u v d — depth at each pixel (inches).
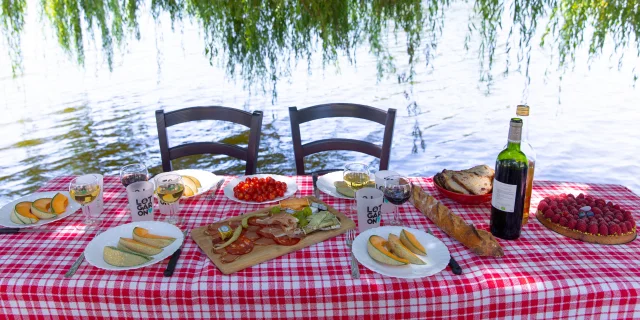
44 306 41.7
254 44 116.6
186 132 183.8
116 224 52.5
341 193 59.6
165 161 78.2
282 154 163.0
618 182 136.3
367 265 42.6
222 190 62.3
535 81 241.6
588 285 40.6
